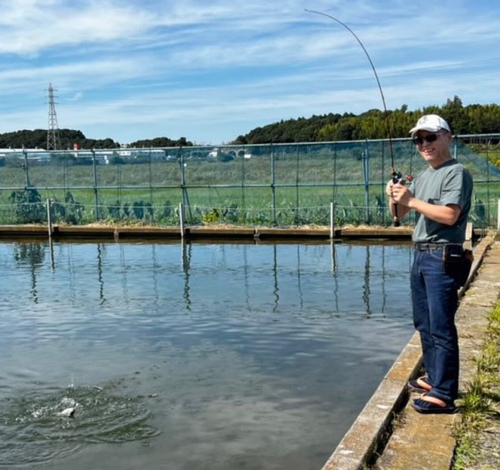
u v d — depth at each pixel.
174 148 24.45
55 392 7.21
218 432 6.09
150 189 24.77
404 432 4.48
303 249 19.34
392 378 5.50
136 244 21.61
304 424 6.21
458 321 7.54
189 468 5.41
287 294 12.35
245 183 23.83
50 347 9.03
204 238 22.75
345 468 3.95
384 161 22.27
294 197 23.31
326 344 8.88
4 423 6.40
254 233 22.23
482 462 4.00
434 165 4.54
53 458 5.67
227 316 10.65
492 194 20.84
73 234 24.16
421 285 4.78
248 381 7.44
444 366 4.68
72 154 25.44
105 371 7.91
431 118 4.47
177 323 10.26
